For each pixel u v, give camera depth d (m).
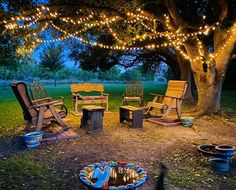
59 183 3.65
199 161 4.61
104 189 2.55
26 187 3.52
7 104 11.87
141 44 14.09
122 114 7.73
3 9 7.31
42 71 44.09
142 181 2.72
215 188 3.57
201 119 8.55
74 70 51.59
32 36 8.16
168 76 37.44
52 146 5.37
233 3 8.22
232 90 25.28
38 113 5.83
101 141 5.77
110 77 55.38
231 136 6.49
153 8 9.13
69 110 10.12
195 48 8.88
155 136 6.28
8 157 4.68
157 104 7.82
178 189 3.52
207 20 10.02
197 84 9.25
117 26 9.55
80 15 7.75
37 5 7.58
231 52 8.71
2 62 18.53
